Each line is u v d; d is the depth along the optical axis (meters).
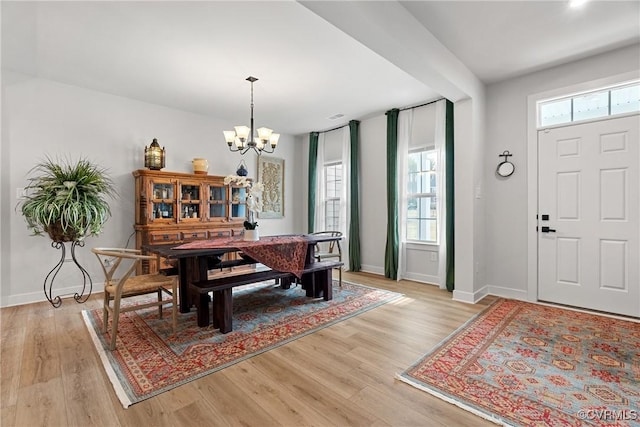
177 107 4.54
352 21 2.04
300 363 2.15
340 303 3.49
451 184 4.04
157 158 4.16
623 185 3.00
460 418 1.59
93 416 1.59
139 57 3.04
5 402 1.70
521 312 3.17
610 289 3.10
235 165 5.32
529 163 3.53
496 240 3.79
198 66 3.23
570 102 3.32
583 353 2.27
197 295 2.83
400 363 2.15
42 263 3.56
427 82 3.03
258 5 2.25
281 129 5.84
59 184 3.24
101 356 2.22
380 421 1.57
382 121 4.97
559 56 3.12
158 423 1.55
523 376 1.97
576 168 3.26
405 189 4.61
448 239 4.05
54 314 3.09
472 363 2.14
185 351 2.31
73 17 2.38
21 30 2.57
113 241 4.04
